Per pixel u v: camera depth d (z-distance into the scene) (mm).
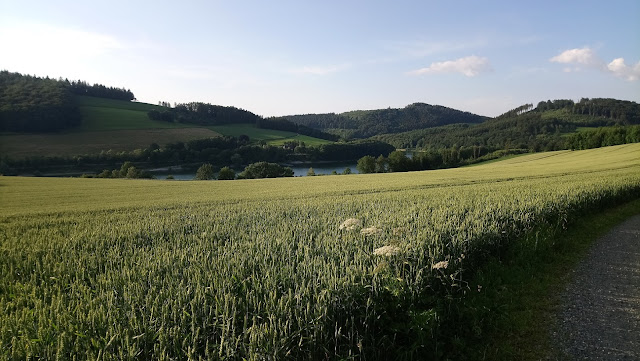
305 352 4270
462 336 5656
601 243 10844
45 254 9258
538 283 7746
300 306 4715
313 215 13203
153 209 20297
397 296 5336
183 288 5297
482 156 116562
